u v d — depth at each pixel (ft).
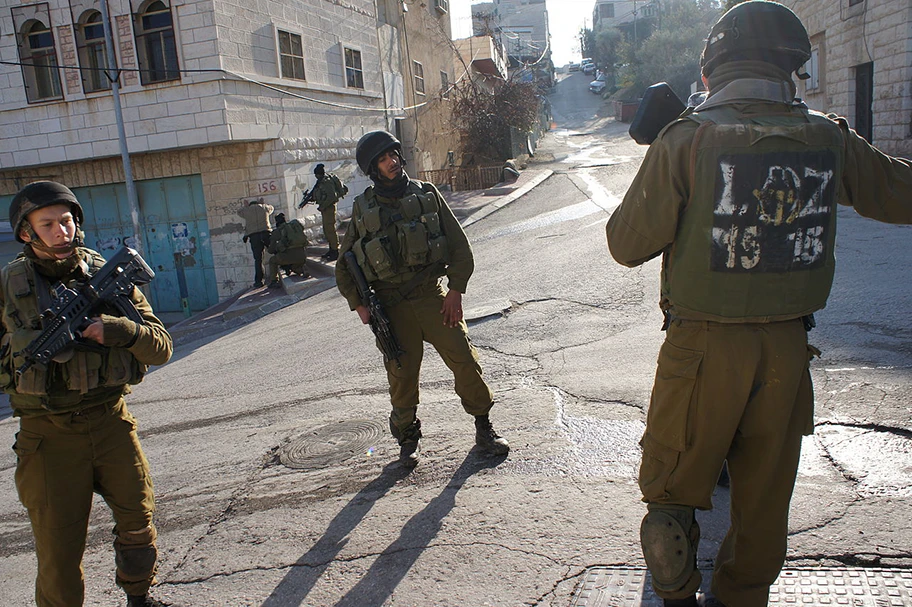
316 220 51.44
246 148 47.57
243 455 15.71
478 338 21.49
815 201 6.51
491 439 13.23
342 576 10.09
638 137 8.06
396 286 12.33
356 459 14.24
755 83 6.70
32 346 8.07
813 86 61.46
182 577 10.73
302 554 10.85
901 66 45.96
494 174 65.16
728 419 6.79
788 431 6.93
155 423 19.93
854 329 16.72
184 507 13.37
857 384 13.73
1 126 46.78
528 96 80.53
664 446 7.13
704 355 6.78
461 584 9.46
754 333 6.66
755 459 7.06
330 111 54.80
